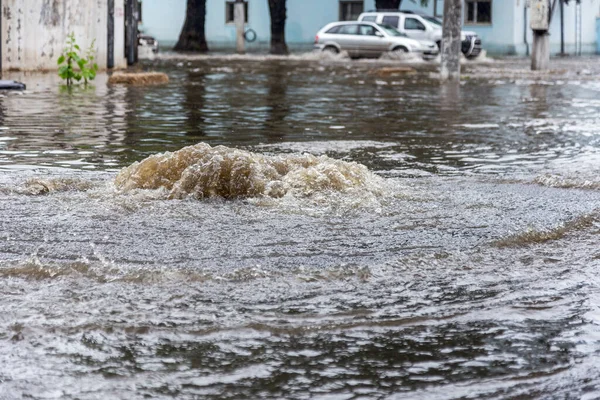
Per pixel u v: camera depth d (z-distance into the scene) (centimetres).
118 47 4384
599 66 5444
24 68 3547
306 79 3822
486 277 705
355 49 6544
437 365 520
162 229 865
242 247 794
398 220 918
